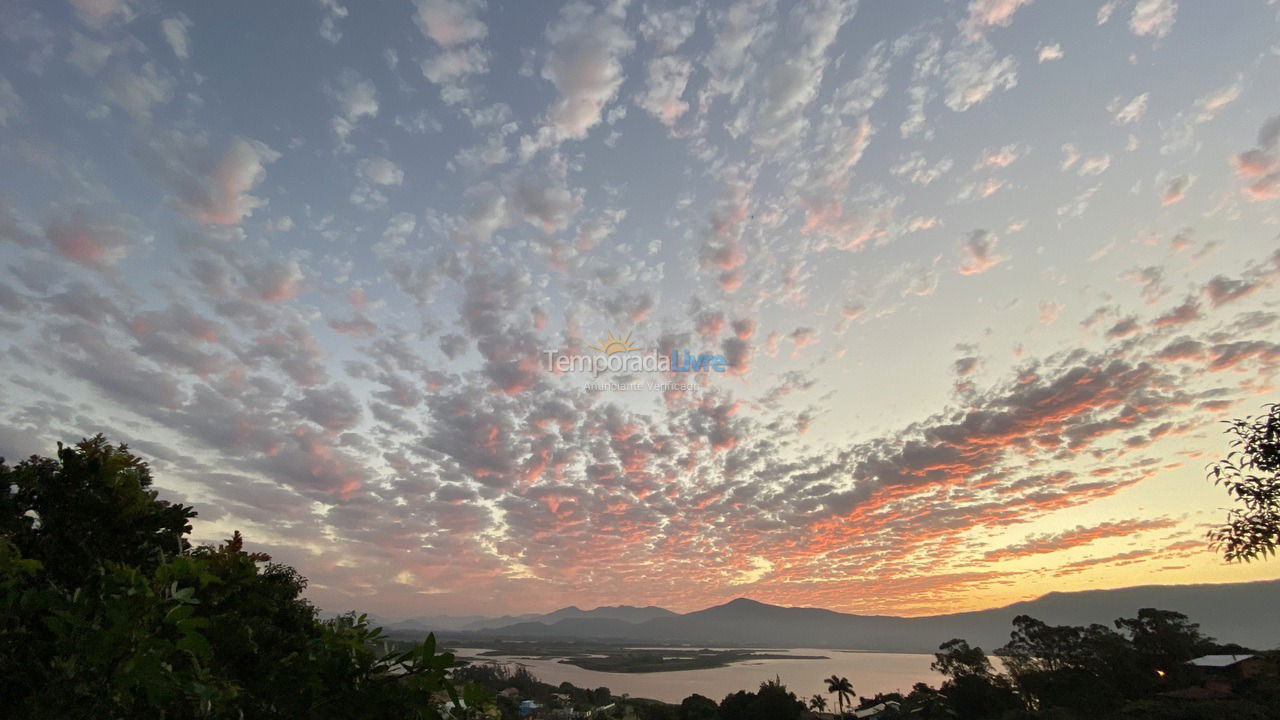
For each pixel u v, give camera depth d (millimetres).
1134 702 59531
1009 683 75000
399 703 2789
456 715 2857
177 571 2955
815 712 109125
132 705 2434
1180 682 61188
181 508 4230
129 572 2697
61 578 3525
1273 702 48156
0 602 2428
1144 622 72938
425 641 2969
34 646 2389
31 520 3668
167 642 2555
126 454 4059
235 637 3787
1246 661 59094
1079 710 61531
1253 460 6617
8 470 3705
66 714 2240
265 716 2848
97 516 3748
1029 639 75312
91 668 2369
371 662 2988
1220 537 6762
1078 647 70312
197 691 2555
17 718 2203
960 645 84562
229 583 4371
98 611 2551
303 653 3248
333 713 2791
